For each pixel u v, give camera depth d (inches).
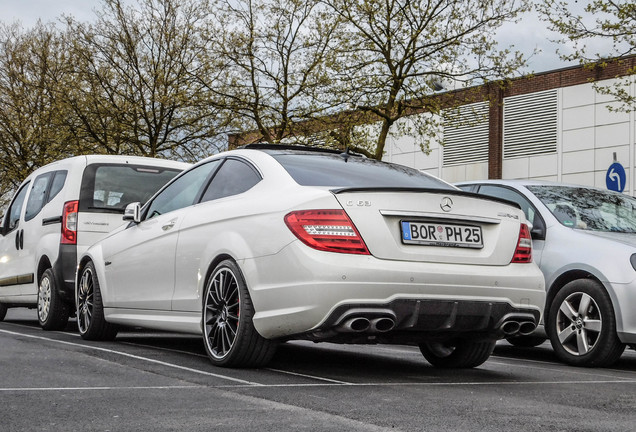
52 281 343.6
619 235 274.2
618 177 693.3
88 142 1033.5
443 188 206.2
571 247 269.0
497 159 1209.4
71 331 346.6
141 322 252.5
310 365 220.2
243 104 926.4
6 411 135.5
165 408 140.7
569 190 304.0
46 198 368.8
